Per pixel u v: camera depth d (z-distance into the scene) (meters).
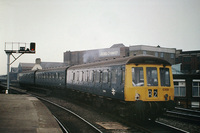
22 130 7.86
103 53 61.69
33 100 18.33
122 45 67.06
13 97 20.53
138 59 11.34
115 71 12.87
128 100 11.09
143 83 11.15
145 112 11.17
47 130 8.23
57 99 24.38
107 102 14.66
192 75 30.03
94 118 12.95
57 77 27.84
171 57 60.09
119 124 11.20
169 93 11.47
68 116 13.71
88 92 17.83
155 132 9.70
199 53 59.47
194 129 10.51
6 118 9.96
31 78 40.75
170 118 13.40
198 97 29.72
